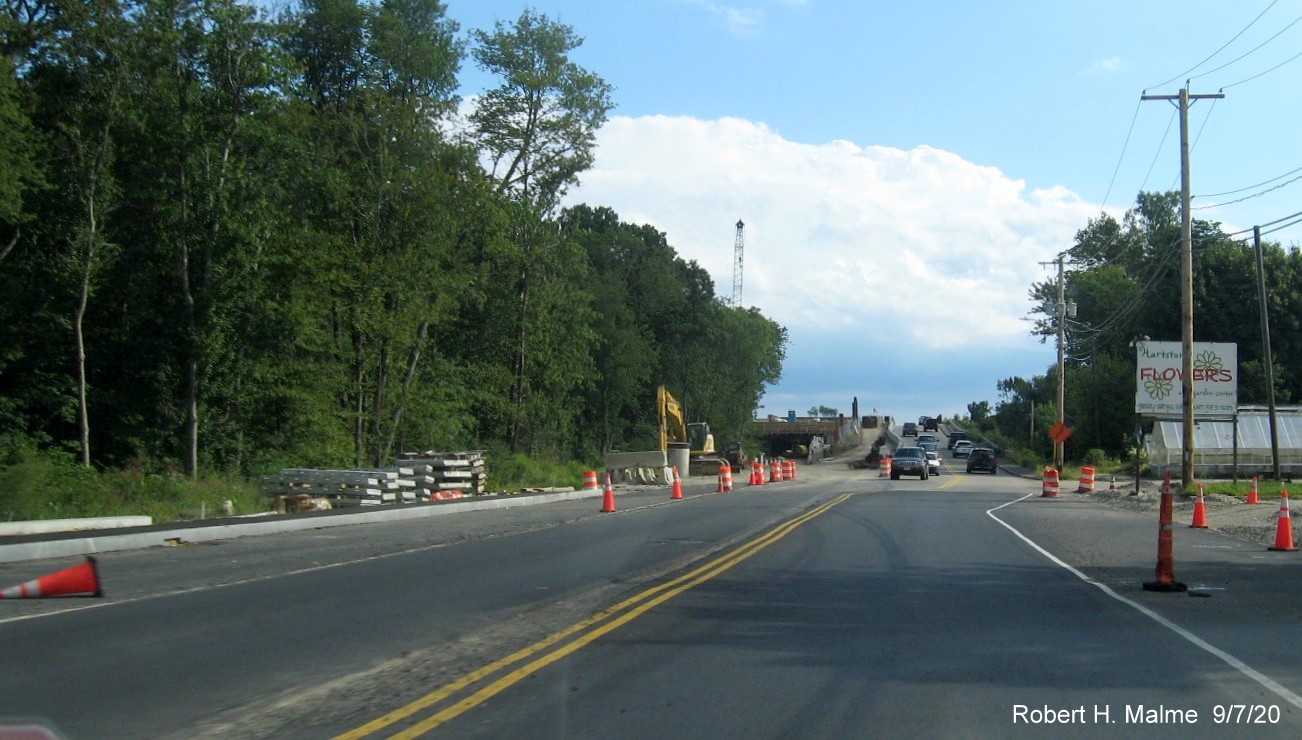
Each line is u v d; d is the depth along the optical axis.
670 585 13.38
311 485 28.45
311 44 44.53
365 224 38.16
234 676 8.30
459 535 20.58
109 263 30.64
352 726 6.89
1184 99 32.88
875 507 29.08
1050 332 94.19
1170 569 13.16
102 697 7.62
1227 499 31.89
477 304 48.75
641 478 46.19
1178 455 51.91
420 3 44.16
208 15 30.64
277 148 33.12
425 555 16.86
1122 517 27.05
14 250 30.23
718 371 85.00
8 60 26.42
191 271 32.84
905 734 6.70
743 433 90.25
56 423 32.12
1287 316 64.44
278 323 33.88
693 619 10.91
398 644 9.59
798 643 9.66
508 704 7.45
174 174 31.58
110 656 9.01
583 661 8.88
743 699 7.58
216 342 32.38
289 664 8.74
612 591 12.90
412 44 41.03
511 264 48.78
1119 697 7.69
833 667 8.65
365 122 38.38
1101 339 80.44
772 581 13.80
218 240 32.28
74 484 24.53
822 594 12.70
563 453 56.69
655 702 7.50
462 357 50.06
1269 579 14.52
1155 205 85.88
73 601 11.96
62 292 30.50
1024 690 7.88
